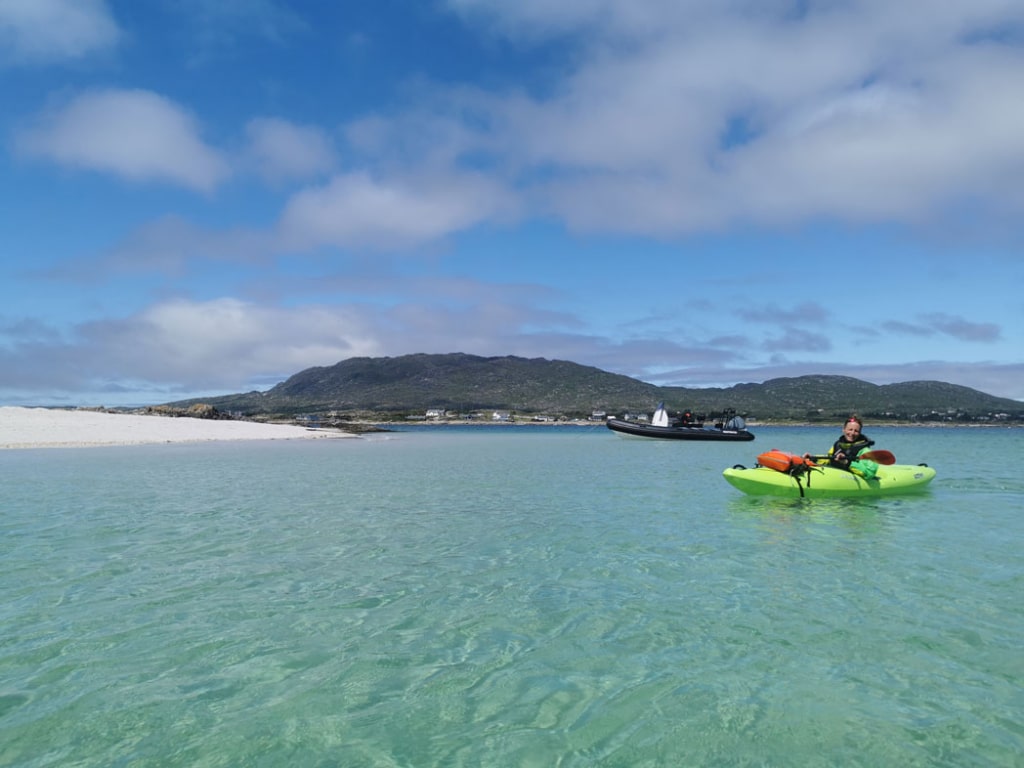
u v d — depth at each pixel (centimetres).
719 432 4691
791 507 1242
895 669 466
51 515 1124
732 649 506
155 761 346
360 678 455
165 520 1085
